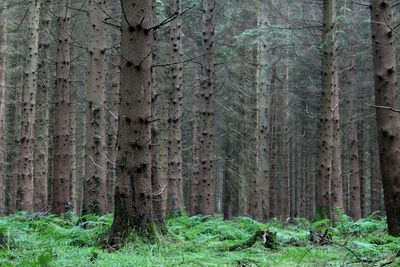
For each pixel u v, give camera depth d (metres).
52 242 7.16
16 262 5.54
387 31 8.20
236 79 26.39
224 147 33.75
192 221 12.62
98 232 7.49
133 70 7.11
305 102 30.97
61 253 6.13
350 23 17.16
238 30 23.52
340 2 18.84
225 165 30.52
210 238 8.39
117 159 7.12
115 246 6.71
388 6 8.24
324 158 13.21
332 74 13.34
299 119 35.03
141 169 7.03
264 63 20.94
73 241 7.22
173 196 16.22
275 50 23.38
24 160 17.09
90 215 10.82
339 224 10.87
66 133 14.23
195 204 24.08
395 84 8.17
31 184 17.19
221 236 9.02
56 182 14.02
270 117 28.84
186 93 30.78
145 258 5.80
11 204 27.09
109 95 20.69
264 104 21.31
